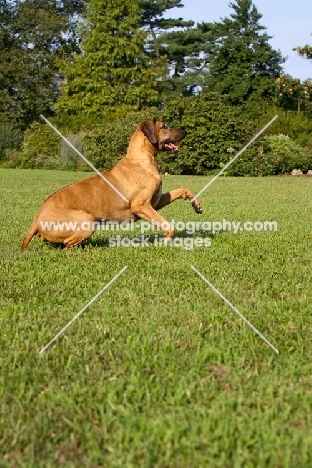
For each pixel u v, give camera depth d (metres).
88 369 3.34
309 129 31.98
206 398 2.99
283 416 2.79
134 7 47.03
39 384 3.19
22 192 16.17
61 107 46.94
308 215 10.91
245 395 3.03
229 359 3.48
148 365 3.40
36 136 35.25
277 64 47.50
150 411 2.85
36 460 2.51
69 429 2.75
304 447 2.51
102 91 45.72
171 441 2.62
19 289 5.19
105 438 2.65
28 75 51.28
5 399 3.02
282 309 4.52
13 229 8.78
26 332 4.02
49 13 55.84
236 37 48.19
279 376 3.25
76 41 56.19
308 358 3.53
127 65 47.81
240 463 2.44
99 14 46.84
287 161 28.53
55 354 3.60
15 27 53.66
